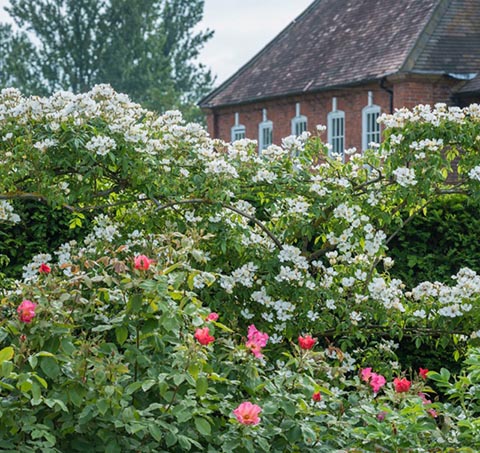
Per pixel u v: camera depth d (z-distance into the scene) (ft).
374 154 21.22
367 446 14.51
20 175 19.04
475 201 20.85
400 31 81.10
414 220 26.37
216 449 14.60
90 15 157.17
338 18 96.27
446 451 14.07
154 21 162.81
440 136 20.89
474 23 79.10
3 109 19.47
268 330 20.47
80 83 158.92
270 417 14.73
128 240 20.16
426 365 24.49
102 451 13.92
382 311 20.22
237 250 20.04
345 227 20.89
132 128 19.47
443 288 20.24
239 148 21.15
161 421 13.64
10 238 25.99
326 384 16.19
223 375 14.85
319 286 20.24
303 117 88.89
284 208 21.08
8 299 15.40
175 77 180.75
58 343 13.88
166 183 19.88
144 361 14.32
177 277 14.79
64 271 16.25
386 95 76.74
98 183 21.40
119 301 15.19
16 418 13.37
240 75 104.63
